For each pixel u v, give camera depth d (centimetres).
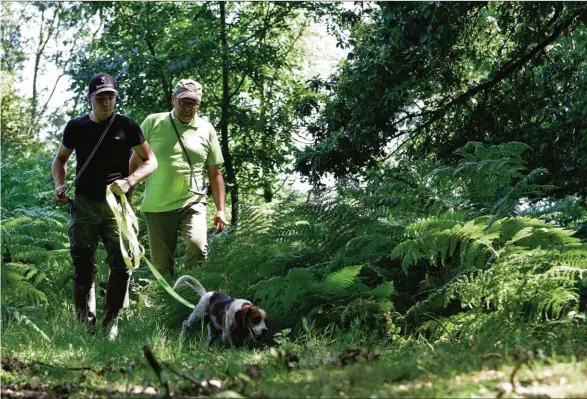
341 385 348
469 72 1473
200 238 836
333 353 488
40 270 971
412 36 1305
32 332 651
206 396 359
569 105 1293
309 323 675
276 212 762
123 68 2122
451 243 620
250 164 2480
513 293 570
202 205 849
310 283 668
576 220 827
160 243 844
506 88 1366
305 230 746
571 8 1242
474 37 1359
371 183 783
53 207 1405
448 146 1371
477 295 589
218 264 766
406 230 657
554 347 438
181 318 769
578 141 1240
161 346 607
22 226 1010
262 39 2484
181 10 2323
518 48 1340
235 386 379
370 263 720
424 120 1429
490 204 738
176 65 2116
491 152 805
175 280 786
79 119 750
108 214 752
